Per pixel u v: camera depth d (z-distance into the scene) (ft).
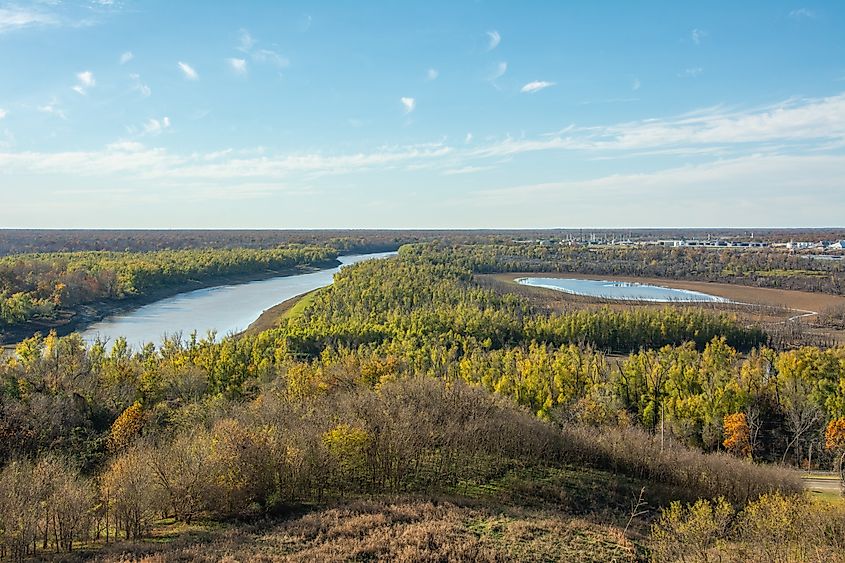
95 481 175.73
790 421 294.87
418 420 200.54
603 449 228.43
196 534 148.46
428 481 193.06
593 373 338.75
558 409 284.00
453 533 151.23
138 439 191.52
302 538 144.97
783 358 347.15
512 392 301.84
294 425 189.16
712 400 297.74
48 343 331.36
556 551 147.23
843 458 256.73
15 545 132.05
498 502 184.55
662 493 209.26
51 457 169.58
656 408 305.94
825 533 158.10
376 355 333.83
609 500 198.70
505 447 219.82
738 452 270.87
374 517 158.20
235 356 312.71
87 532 146.10
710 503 203.72
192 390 270.05
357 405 200.64
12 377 236.84
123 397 244.22
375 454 185.68
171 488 159.43
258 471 165.37
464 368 330.54
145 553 136.05
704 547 153.38
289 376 271.49
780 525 160.25
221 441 169.27
